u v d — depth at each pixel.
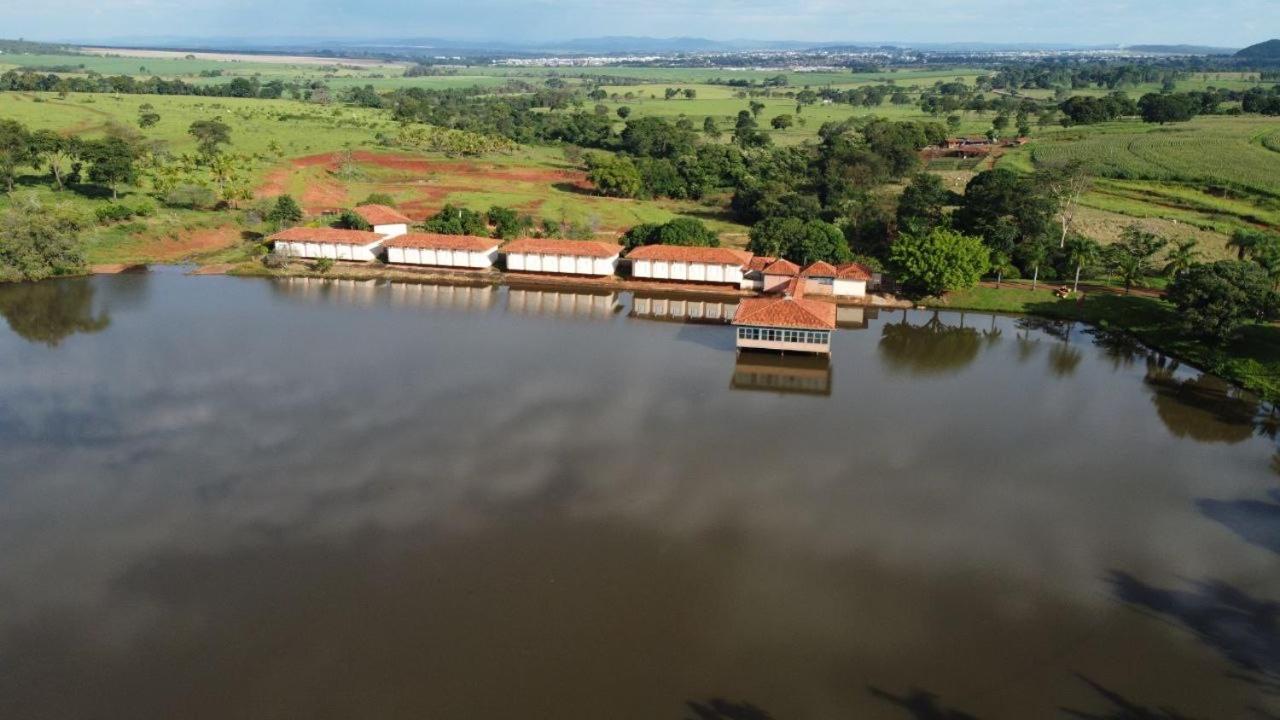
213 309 88.62
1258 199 140.25
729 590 42.34
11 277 97.31
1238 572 44.75
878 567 44.47
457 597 41.53
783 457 56.59
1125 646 38.94
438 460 55.16
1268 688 36.47
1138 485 53.94
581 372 71.50
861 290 95.00
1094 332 87.06
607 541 46.31
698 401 65.88
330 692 35.47
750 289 98.81
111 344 76.94
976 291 96.81
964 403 67.00
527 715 34.31
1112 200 146.75
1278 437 61.78
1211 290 75.56
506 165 183.38
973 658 38.00
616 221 136.50
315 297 93.81
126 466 53.97
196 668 36.78
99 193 130.00
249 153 171.75
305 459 55.12
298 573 43.22
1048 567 44.78
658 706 34.84
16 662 37.09
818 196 146.25
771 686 36.09
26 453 55.56
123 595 41.47
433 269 106.06
